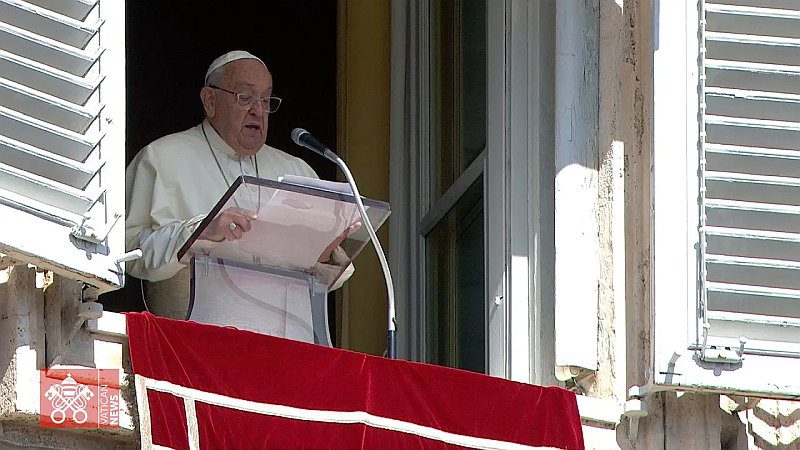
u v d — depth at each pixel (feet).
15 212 67.97
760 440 79.00
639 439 78.48
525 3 87.45
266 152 95.04
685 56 78.89
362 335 102.12
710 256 76.69
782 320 76.48
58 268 68.64
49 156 69.46
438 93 99.55
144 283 87.51
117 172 70.90
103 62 71.77
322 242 76.74
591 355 80.94
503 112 86.43
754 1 79.77
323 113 116.67
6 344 69.97
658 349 76.02
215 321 76.02
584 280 81.71
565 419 77.20
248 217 74.79
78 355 71.05
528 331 83.56
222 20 117.39
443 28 99.30
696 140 78.13
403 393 75.05
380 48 106.42
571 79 83.76
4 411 69.31
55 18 70.95
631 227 81.05
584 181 82.84
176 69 116.88
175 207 90.48
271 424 72.33
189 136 92.53
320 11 118.01
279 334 76.95
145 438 69.82
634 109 82.23
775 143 78.43
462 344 92.63
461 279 93.40
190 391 71.26
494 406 76.33
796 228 77.77
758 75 78.84
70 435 72.02
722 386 75.87
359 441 73.56
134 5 116.78
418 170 100.42
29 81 70.18
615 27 83.56
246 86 92.84
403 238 101.04
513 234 84.74
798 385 76.23
